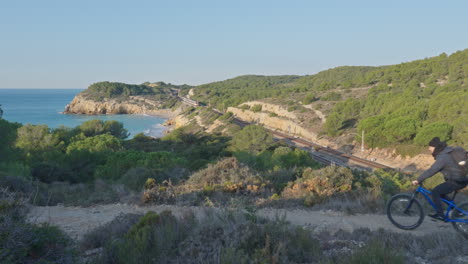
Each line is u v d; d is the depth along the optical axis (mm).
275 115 117000
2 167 18906
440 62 131500
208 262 3961
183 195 9711
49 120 180000
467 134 45094
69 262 4203
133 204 9703
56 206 9930
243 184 10227
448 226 6238
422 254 4570
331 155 61719
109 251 4582
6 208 4562
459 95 54844
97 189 12406
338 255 4320
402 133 54094
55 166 21078
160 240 4578
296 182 10508
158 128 164375
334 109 93938
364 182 10586
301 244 4516
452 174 5344
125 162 23172
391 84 127750
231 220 5031
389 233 5406
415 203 6027
